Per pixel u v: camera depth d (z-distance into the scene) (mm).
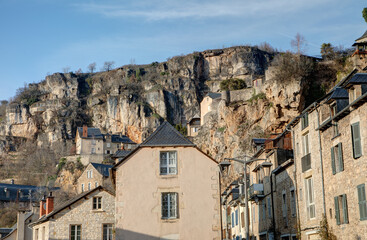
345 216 26250
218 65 171000
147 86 171750
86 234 42531
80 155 137000
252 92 92062
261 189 41312
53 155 159250
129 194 33469
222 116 93375
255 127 84438
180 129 136000
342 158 26922
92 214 43000
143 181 33719
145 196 33469
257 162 44000
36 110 180750
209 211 33250
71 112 177000
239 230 49531
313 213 31562
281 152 39219
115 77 185750
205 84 170375
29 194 121312
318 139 30609
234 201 50719
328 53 78562
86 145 140875
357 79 24875
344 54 77312
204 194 33562
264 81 86375
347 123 26438
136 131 159250
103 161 134375
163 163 34188
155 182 33719
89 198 43312
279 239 37344
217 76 169875
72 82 186125
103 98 179250
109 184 112562
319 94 74125
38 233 47031
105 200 43438
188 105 165000
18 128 180000
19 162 158750
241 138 85188
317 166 30734
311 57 76812
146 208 33250
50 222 42406
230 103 93938
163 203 33500
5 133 180500
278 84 76562
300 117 33750
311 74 74562
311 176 31984
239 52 167375
